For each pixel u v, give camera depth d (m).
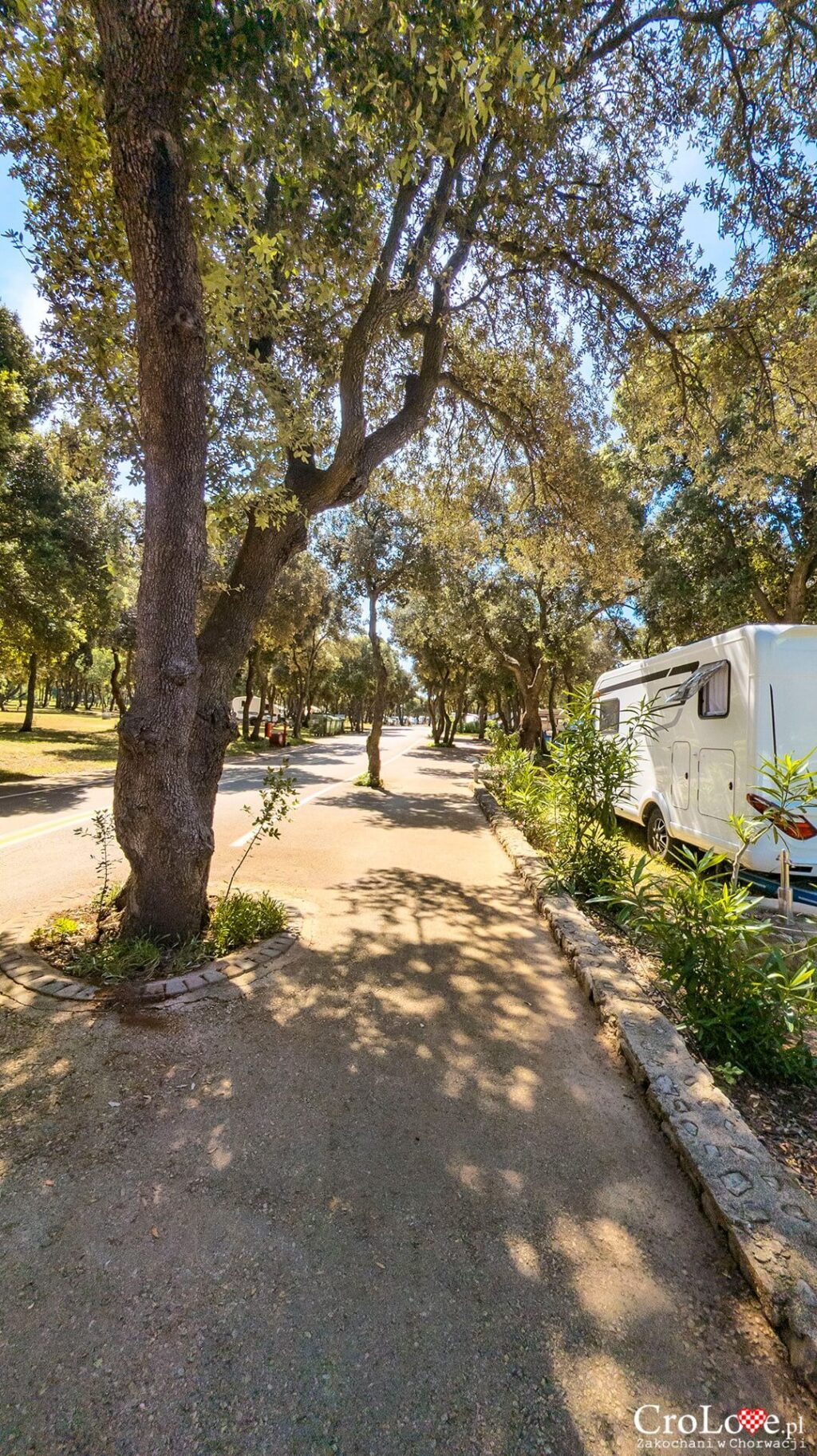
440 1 2.89
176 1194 2.18
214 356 5.24
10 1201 2.12
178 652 3.96
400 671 56.78
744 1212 2.05
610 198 6.51
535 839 8.12
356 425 5.22
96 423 5.75
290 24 3.01
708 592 14.64
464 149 4.85
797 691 5.79
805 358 7.00
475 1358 1.65
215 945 4.20
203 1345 1.66
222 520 5.50
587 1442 1.46
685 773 7.25
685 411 8.09
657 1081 2.77
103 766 15.88
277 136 3.49
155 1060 2.98
